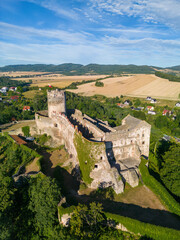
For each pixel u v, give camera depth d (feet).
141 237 128.26
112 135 205.98
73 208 137.59
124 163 210.18
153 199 171.42
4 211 143.33
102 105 598.75
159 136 412.36
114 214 137.59
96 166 183.21
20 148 248.32
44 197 135.95
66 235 118.42
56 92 258.37
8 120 404.36
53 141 266.77
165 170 204.64
